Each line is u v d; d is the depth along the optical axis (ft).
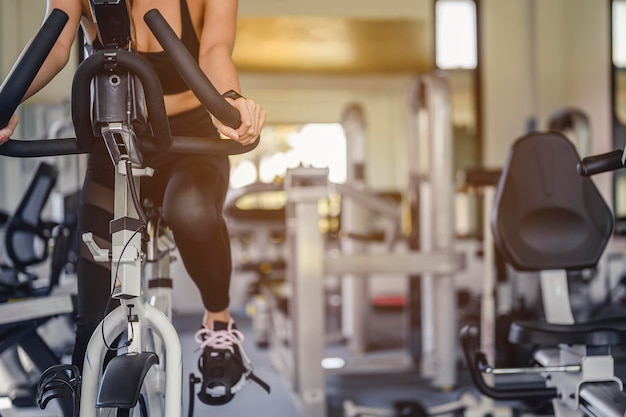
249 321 19.75
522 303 11.18
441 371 11.47
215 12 4.47
